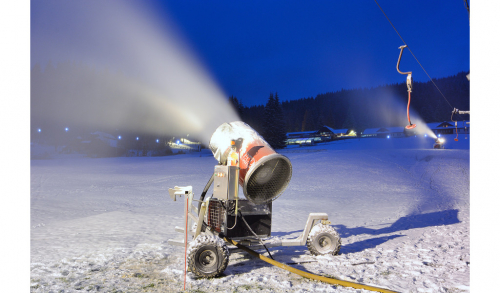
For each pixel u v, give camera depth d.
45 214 11.78
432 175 26.66
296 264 5.48
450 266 5.27
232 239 5.69
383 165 33.62
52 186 22.77
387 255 6.02
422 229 8.80
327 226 6.09
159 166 43.12
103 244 6.96
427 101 160.88
